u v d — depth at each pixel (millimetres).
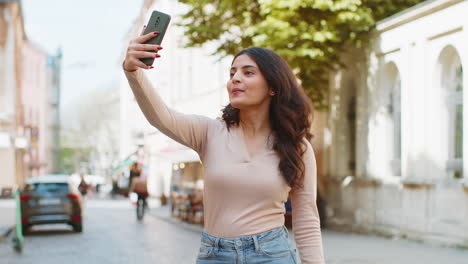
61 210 16844
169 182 39094
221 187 2799
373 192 15883
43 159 69938
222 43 15523
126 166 43406
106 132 78438
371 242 13078
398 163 15461
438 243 12539
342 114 18172
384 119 15781
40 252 12539
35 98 65688
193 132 2918
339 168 18328
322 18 14461
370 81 16203
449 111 13312
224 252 2773
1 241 15109
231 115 2928
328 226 17422
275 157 2842
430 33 13461
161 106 2809
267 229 2799
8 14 44312
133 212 28922
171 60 38750
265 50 2938
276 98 2898
